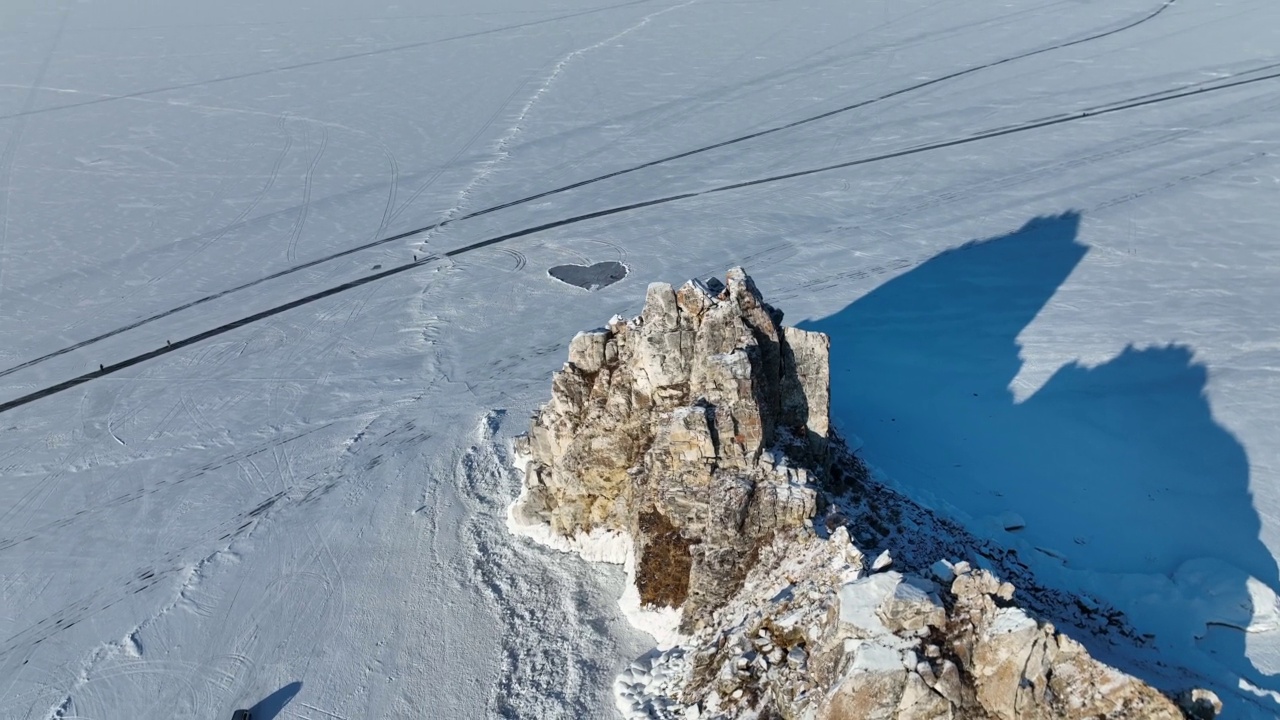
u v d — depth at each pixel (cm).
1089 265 5475
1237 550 3272
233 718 2795
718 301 2908
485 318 5412
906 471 3712
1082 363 4481
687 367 2952
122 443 4425
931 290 5319
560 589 3108
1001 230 5997
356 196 7338
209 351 5228
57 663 3138
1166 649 2770
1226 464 3716
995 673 1983
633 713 2523
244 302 5778
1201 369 4359
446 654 2956
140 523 3838
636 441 3056
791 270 5678
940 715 1973
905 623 2058
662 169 7456
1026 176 6769
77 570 3591
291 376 4925
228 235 6756
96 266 6356
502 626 3020
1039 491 3619
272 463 4166
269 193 7488
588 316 5353
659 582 2836
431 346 5138
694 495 2784
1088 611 2900
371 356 5081
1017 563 3119
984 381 4388
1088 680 1944
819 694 2112
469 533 3516
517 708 2708
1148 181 6506
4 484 4162
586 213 6762
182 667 3045
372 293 5806
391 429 4366
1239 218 5884
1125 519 3456
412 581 3309
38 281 6172
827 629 2203
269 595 3328
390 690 2856
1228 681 2612
